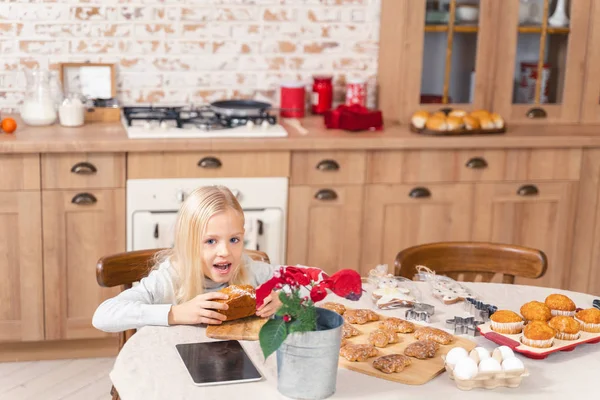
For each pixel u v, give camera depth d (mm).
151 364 1822
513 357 1784
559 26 4000
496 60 3988
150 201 3414
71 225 3391
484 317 2135
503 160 3709
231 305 2016
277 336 1633
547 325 1939
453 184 3686
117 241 3434
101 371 3457
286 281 1707
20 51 3744
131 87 3883
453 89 3984
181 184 3420
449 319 2125
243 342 1945
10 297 3416
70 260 3424
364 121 3680
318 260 3631
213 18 3887
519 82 4035
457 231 3738
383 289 2262
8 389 3260
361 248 3662
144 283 2186
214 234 2078
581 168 3803
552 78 4055
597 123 4090
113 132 3479
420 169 3635
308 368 1664
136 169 3375
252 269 2357
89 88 3824
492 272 2645
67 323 3480
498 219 3766
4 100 3785
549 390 1760
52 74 3615
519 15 3957
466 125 3684
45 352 3553
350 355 1855
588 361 1909
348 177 3572
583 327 2031
